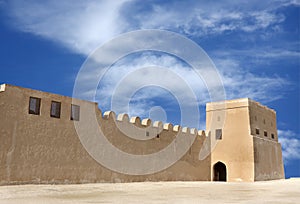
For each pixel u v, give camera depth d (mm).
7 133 12383
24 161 12766
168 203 8180
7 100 12531
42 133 13484
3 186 11867
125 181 16453
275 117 26094
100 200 8844
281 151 25594
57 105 14305
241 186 15461
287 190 12930
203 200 9008
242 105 22328
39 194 10391
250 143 21484
